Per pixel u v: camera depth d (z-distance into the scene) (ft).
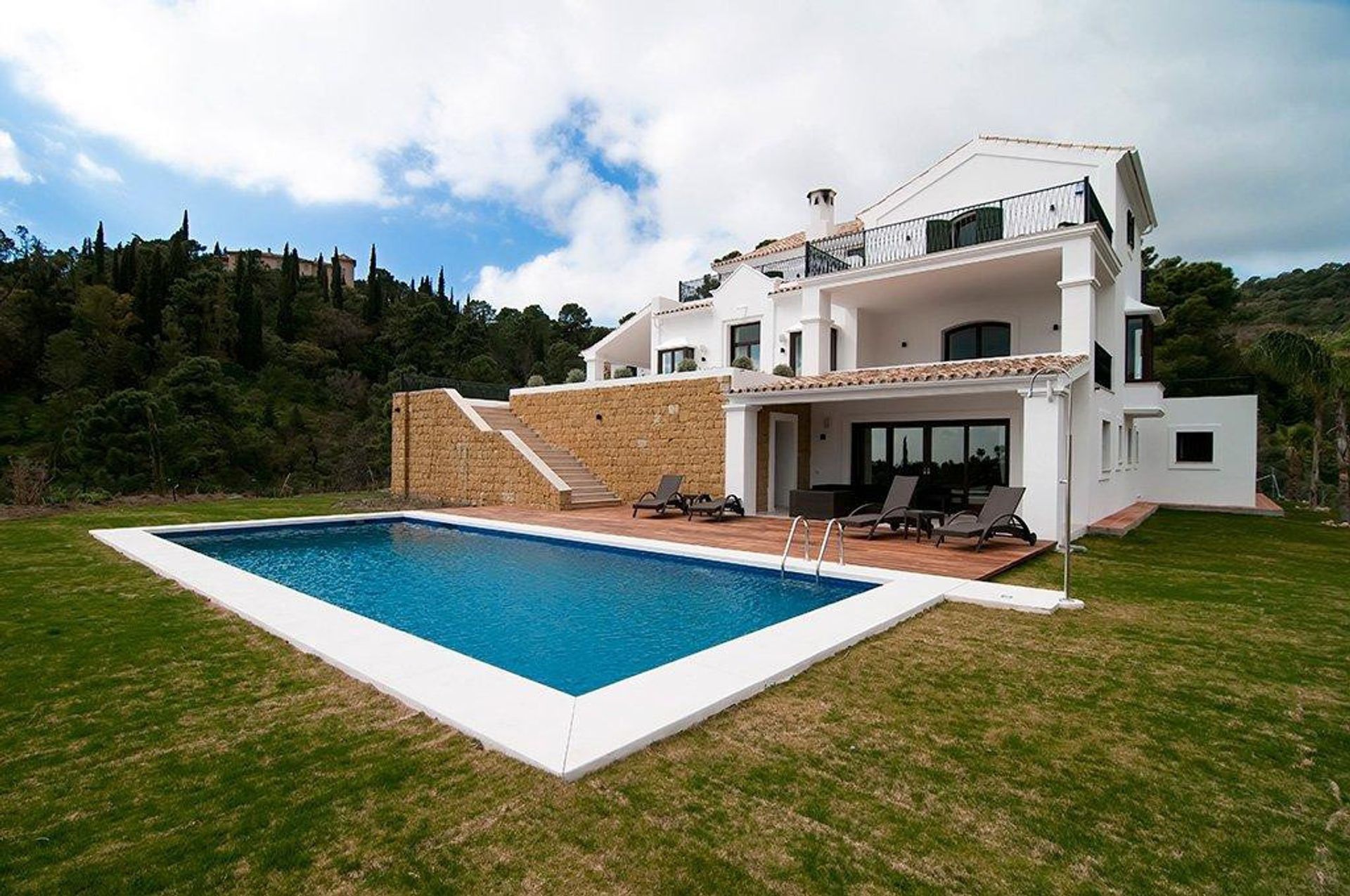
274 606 22.03
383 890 8.29
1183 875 8.93
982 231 55.52
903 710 14.25
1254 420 68.49
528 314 238.27
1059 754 12.35
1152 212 67.41
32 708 14.06
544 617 24.62
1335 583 28.35
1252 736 13.21
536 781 10.90
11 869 8.65
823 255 57.31
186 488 115.34
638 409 57.77
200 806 10.19
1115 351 55.57
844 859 9.06
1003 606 23.09
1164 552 37.04
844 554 33.32
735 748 12.32
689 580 30.63
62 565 30.14
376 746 12.19
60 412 130.31
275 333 186.70
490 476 60.70
